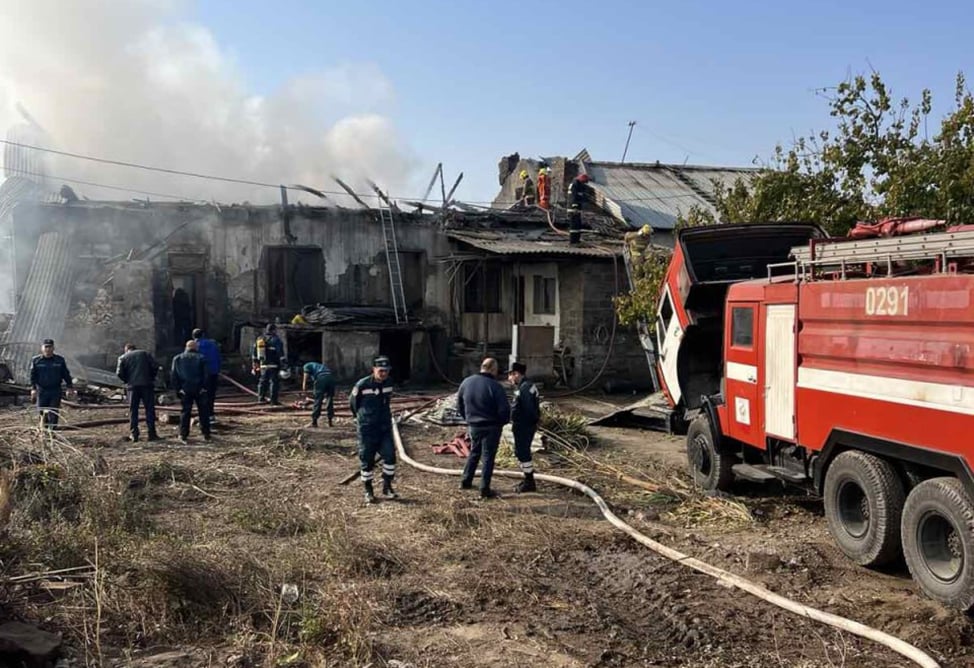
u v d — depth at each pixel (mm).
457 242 22469
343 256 21859
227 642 5031
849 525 6574
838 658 4836
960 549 5352
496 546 7164
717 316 10289
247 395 18703
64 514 7430
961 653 4895
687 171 30734
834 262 6648
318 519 7758
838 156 13289
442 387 20625
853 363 6336
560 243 21766
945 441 5336
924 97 12727
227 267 20906
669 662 4859
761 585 6090
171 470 9945
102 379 18172
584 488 9234
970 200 11438
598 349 20562
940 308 5336
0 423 13867
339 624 5195
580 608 5750
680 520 8172
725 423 8766
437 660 4859
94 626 5062
